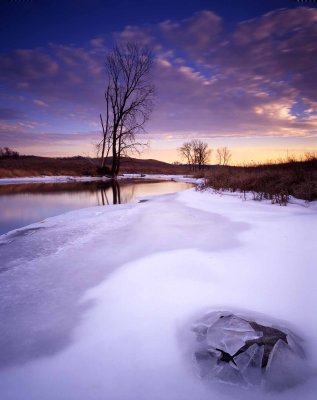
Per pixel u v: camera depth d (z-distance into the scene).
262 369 1.88
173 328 2.46
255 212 7.57
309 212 7.16
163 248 4.68
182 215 7.59
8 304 2.96
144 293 3.11
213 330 2.27
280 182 11.48
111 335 2.40
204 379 1.87
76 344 2.30
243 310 2.68
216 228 5.96
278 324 2.41
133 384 1.87
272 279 3.32
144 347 2.23
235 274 3.50
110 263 4.08
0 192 17.20
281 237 4.94
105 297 3.06
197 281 3.36
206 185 16.00
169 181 29.20
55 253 4.64
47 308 2.87
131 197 14.09
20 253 4.70
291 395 1.73
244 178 13.79
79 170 38.44
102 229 6.25
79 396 1.78
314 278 3.29
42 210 10.23
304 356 2.04
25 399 1.76
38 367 2.05
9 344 2.31
